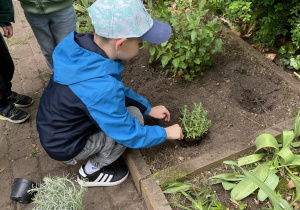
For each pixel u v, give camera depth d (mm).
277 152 1801
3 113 2479
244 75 2529
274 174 1771
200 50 2350
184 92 2500
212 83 2529
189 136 2021
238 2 2479
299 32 2379
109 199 1951
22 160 2248
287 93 2312
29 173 2150
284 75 2416
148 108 2111
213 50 2449
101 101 1516
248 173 1522
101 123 1589
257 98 2326
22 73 3082
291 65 2486
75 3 3406
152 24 1578
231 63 2648
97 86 1495
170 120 2277
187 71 2621
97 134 1816
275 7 2488
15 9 4176
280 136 2010
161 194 1754
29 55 3318
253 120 2168
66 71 1518
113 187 2020
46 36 2467
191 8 2971
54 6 2236
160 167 1953
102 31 1447
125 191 1989
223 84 2496
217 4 2908
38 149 2320
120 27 1430
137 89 2611
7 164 2229
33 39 3566
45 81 2967
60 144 1715
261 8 2705
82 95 1532
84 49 1506
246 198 1742
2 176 2143
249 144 1985
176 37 2482
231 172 1870
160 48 2426
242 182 1755
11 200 1982
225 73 2584
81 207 1666
